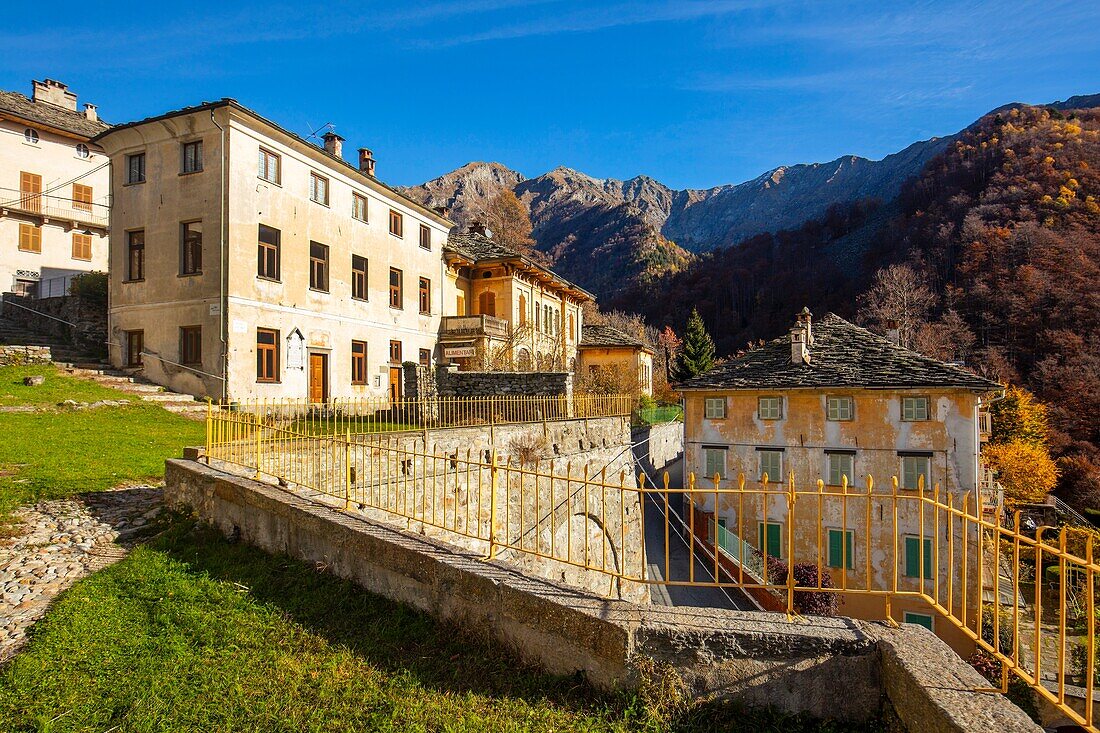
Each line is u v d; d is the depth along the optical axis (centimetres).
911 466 1961
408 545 528
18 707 404
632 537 2006
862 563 1977
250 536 694
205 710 398
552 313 4044
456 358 3017
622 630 383
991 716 284
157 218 2027
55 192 2900
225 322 1867
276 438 888
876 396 2023
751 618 399
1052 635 1622
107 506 855
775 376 2164
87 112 3284
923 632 374
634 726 361
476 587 466
